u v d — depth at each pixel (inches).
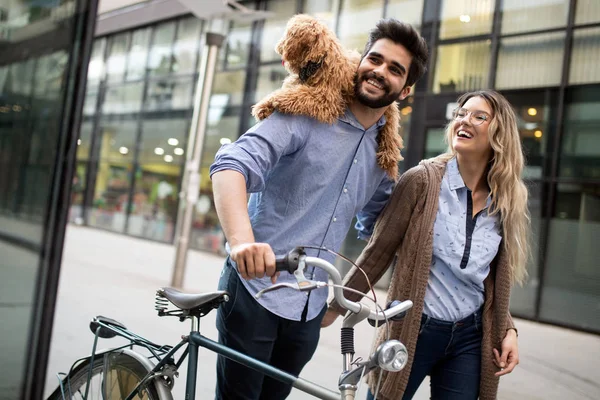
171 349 88.0
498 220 96.3
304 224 88.7
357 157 91.1
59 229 73.9
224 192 74.9
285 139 84.1
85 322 222.7
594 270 348.8
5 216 74.2
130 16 714.2
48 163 73.7
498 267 95.5
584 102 363.9
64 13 73.4
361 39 474.3
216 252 611.8
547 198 372.2
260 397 94.0
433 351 93.6
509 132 95.4
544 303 365.1
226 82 620.7
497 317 93.9
